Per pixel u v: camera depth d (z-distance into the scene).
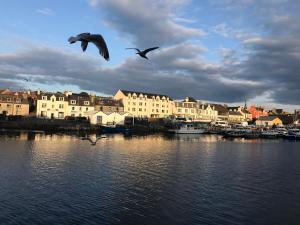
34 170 42.44
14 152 57.41
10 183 35.53
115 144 79.81
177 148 75.38
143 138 105.00
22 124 115.12
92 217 26.48
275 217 27.64
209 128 147.75
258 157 63.62
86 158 53.75
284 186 37.81
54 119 125.62
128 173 42.53
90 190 33.88
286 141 116.31
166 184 37.28
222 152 70.50
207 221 26.30
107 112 137.12
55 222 25.19
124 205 29.53
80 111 148.62
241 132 137.38
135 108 165.75
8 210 27.33
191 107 190.12
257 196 33.41
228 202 31.16
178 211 28.33
